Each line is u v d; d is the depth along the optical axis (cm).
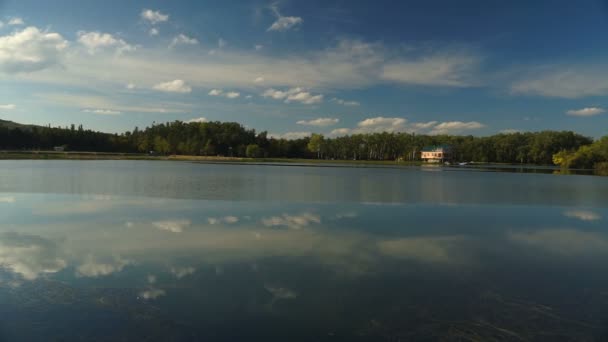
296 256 1344
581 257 1387
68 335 800
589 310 945
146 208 2281
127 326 839
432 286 1088
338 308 941
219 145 17212
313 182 4281
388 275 1172
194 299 981
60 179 4075
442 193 3341
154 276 1138
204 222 1894
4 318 872
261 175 5297
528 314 921
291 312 916
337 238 1606
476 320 889
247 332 825
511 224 1966
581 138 15450
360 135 19912
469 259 1348
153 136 18362
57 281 1091
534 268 1255
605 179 5528
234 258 1314
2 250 1388
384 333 827
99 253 1359
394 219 2047
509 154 16425
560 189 3878
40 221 1884
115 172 5297
